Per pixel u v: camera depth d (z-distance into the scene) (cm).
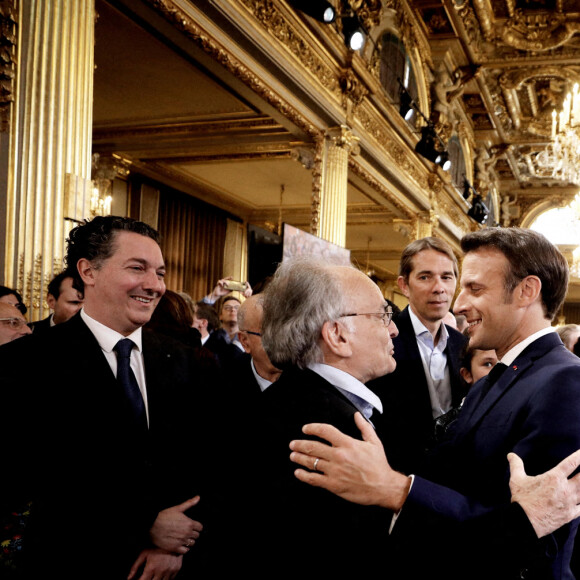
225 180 1193
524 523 115
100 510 173
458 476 146
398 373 272
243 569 127
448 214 1452
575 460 119
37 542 168
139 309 196
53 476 173
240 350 390
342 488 121
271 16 602
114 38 615
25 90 337
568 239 2156
